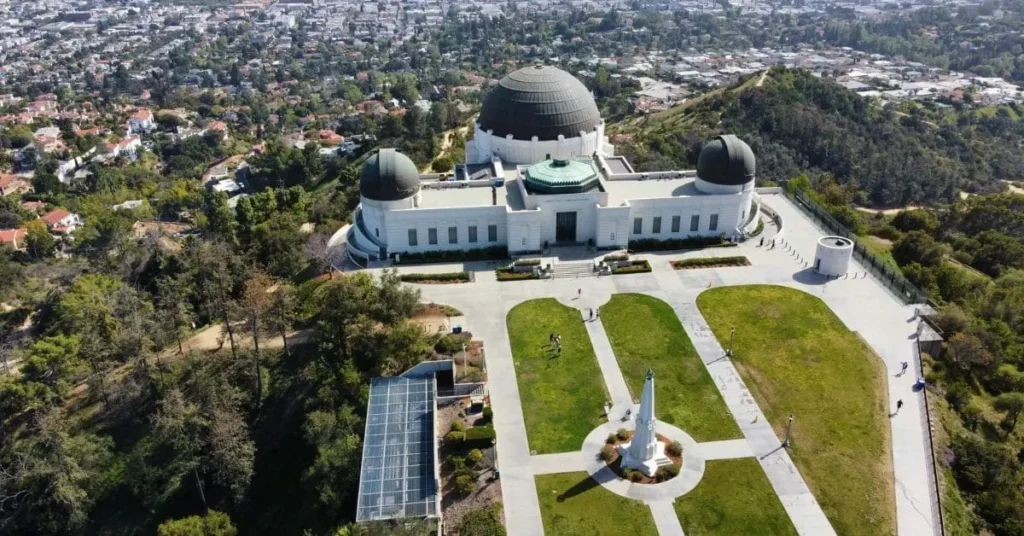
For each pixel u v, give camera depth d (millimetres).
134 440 83562
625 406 77062
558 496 65375
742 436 72438
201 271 107625
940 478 67625
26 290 134750
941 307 99062
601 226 109125
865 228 134375
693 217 113688
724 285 101750
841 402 77188
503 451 70938
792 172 182750
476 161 136125
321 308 87750
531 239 109000
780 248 112750
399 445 71125
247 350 90562
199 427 75750
